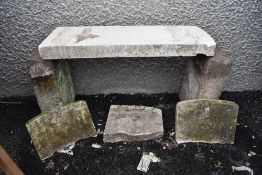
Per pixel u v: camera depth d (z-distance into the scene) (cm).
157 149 148
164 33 150
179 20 167
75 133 149
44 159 142
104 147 150
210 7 163
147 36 146
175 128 153
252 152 149
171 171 137
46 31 167
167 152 146
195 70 162
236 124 162
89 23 165
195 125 147
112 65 182
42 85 147
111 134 149
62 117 142
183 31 154
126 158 143
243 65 186
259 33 173
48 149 142
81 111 146
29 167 139
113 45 136
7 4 155
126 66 183
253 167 140
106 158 143
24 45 171
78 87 192
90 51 137
